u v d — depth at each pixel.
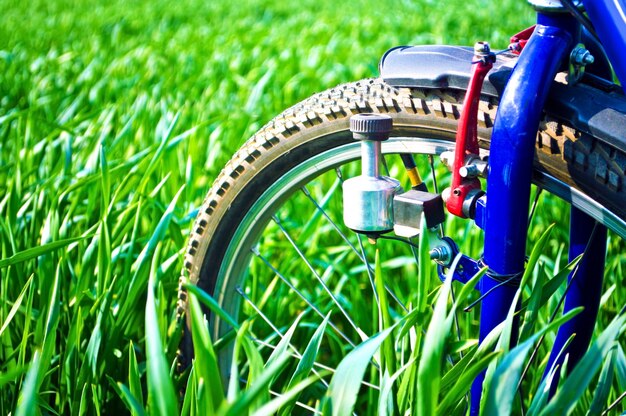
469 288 0.89
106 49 3.17
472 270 0.94
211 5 4.73
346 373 0.84
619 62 0.86
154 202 1.29
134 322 1.19
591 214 0.89
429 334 0.83
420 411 0.84
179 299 1.13
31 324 1.18
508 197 0.87
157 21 4.21
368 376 1.22
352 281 1.28
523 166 0.87
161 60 2.75
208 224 1.09
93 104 2.24
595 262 0.97
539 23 0.89
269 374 0.77
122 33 3.77
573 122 0.88
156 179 1.53
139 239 1.28
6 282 1.16
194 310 0.83
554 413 0.80
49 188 1.38
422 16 3.72
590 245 0.97
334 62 2.65
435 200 0.93
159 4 4.87
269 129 1.04
